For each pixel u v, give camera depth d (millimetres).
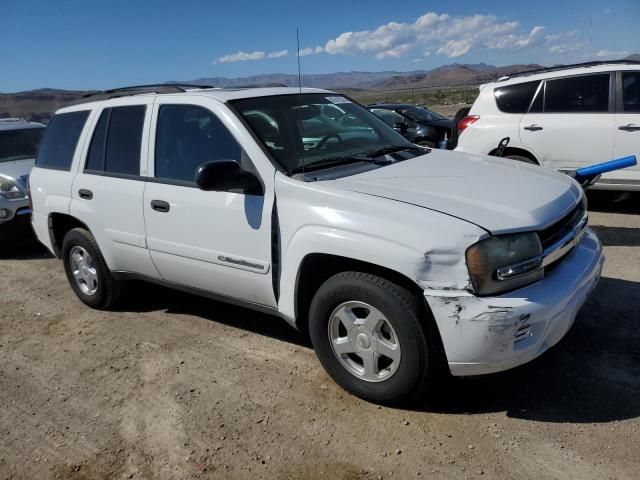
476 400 3311
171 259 4180
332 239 3162
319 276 3547
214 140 3871
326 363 3465
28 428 3436
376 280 3088
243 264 3709
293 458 2949
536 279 2990
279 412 3350
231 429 3230
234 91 4176
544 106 7074
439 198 3125
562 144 6938
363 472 2807
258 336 4391
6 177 7395
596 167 4648
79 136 4938
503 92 7375
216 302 5199
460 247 2818
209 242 3869
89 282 5137
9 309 5488
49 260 7180
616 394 3262
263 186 3564
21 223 7277
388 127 4660
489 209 3020
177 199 3996
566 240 3186
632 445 2834
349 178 3471
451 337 2879
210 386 3709
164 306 5176
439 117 13906
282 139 3787
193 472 2914
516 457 2816
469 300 2818
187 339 4445
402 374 3094
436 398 3355
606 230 6465
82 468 3027
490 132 7391
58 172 5090
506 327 2797
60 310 5340
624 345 3791
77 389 3842
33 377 4066
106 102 4762
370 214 3078
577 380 3430
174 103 4168
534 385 3412
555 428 3010
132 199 4324
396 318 3018
